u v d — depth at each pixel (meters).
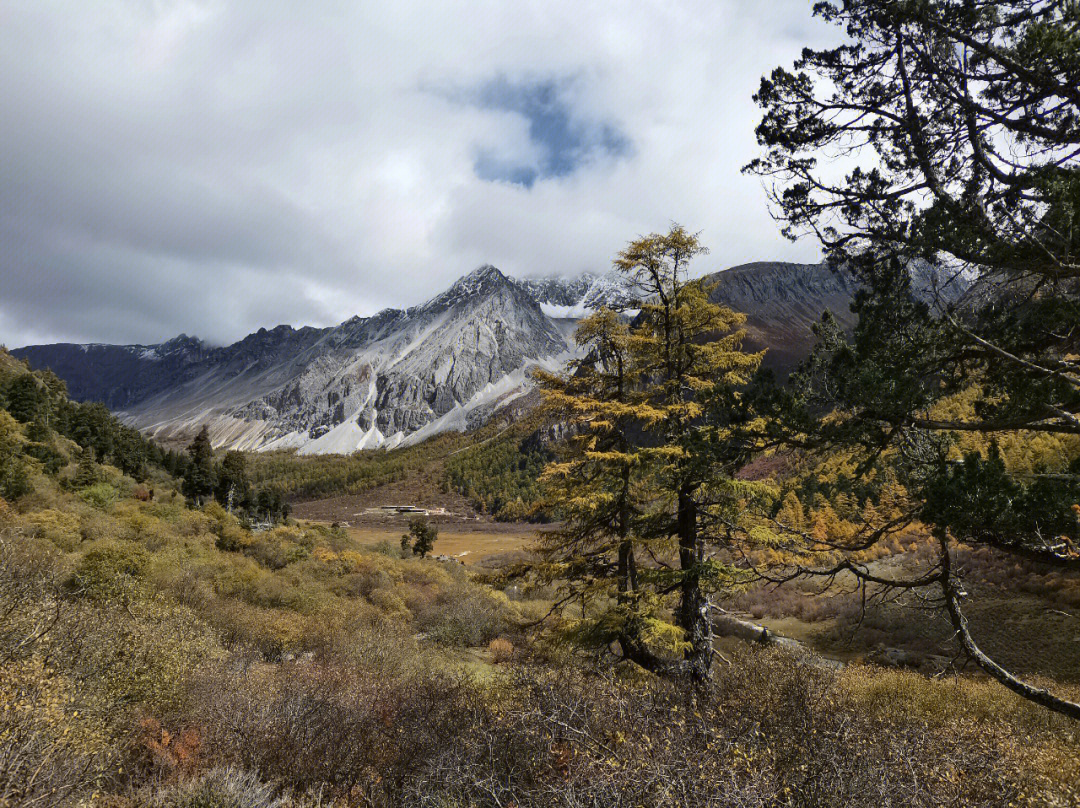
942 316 5.82
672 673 10.68
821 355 6.45
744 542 11.69
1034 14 5.90
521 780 5.04
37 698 5.04
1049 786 5.48
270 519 74.62
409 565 40.53
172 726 7.30
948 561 6.44
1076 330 5.44
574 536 13.77
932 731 6.49
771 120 7.32
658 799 3.68
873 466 6.03
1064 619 22.81
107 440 67.12
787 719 5.51
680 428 12.07
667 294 12.98
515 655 18.84
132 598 13.00
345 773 6.32
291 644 16.23
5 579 7.60
